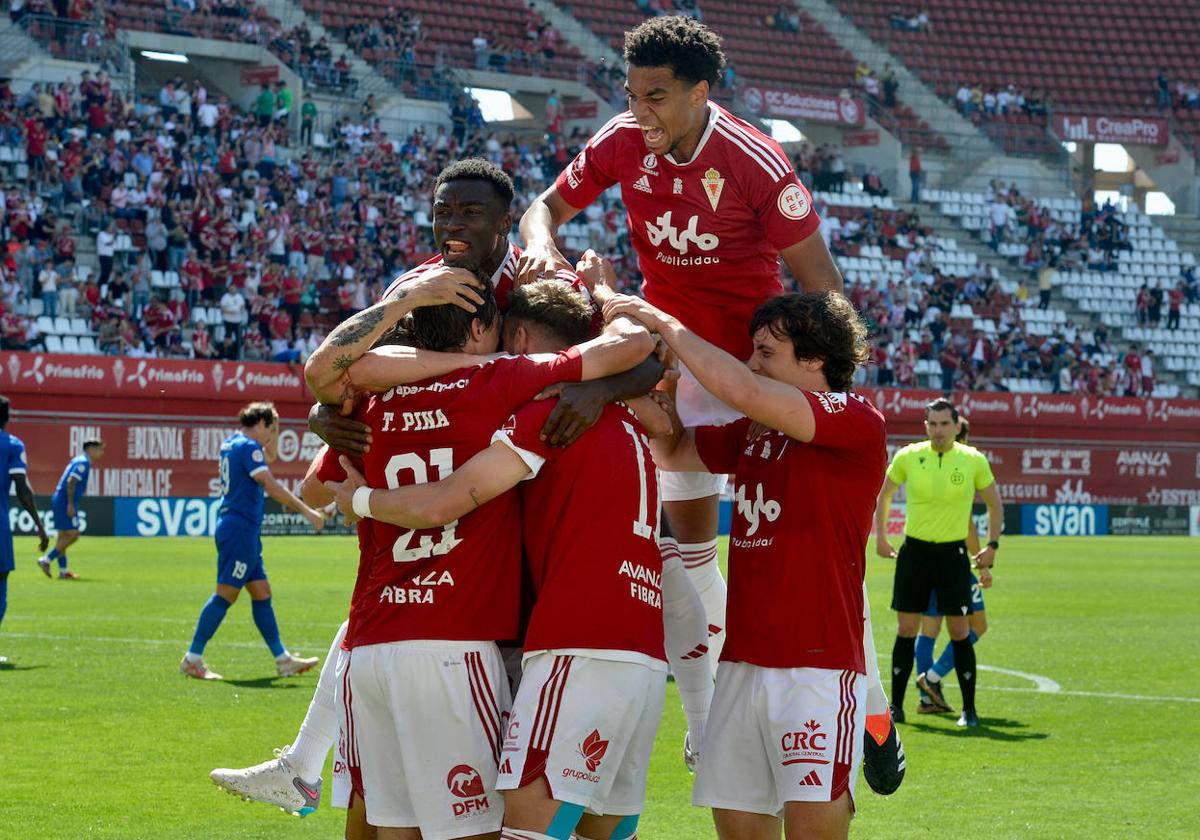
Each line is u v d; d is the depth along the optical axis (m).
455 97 45.47
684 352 5.37
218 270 35.94
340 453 5.35
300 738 6.82
